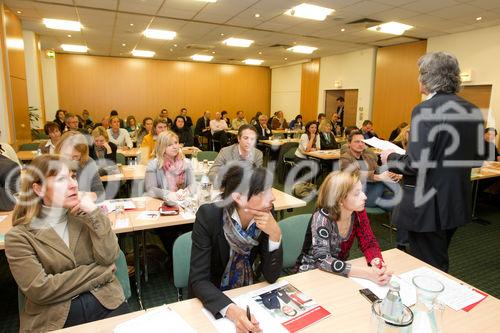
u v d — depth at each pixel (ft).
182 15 19.61
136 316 3.90
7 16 18.11
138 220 7.50
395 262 5.40
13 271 4.45
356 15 18.71
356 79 30.76
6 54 17.56
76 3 17.62
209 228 4.47
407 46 25.88
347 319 3.87
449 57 5.23
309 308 4.07
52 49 33.78
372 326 3.45
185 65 41.42
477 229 13.39
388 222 13.53
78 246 4.85
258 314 3.93
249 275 4.87
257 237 4.57
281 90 43.65
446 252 5.82
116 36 26.23
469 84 21.52
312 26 21.50
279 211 10.02
